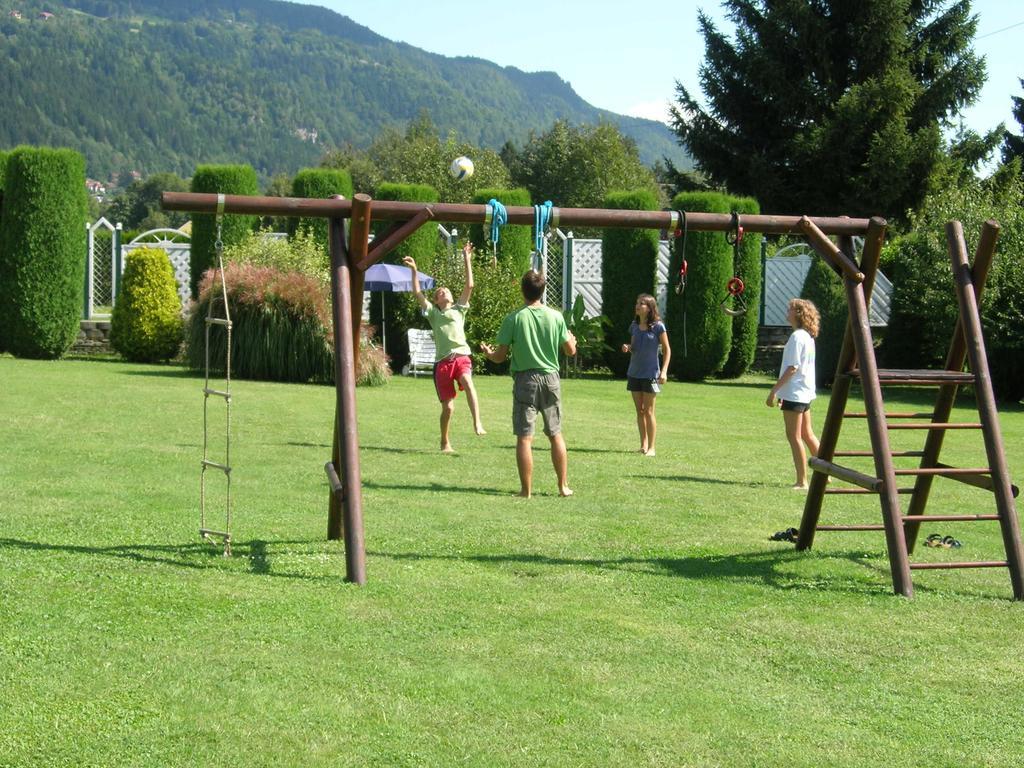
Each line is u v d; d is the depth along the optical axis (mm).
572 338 8766
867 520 8281
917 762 3926
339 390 6223
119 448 9898
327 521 7441
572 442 12102
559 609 5594
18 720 3936
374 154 81500
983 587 6480
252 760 3721
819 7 37312
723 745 3992
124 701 4145
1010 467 11617
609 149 63406
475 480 9367
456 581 6047
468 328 21531
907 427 6504
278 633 4992
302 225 22359
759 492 9367
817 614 5730
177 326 20703
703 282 22188
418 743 3902
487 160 63375
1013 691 4676
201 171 21766
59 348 20312
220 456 9773
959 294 6766
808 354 9680
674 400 17828
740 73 38094
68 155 20062
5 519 6980
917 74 38094
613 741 3980
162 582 5715
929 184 34812
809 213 37062
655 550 7051
